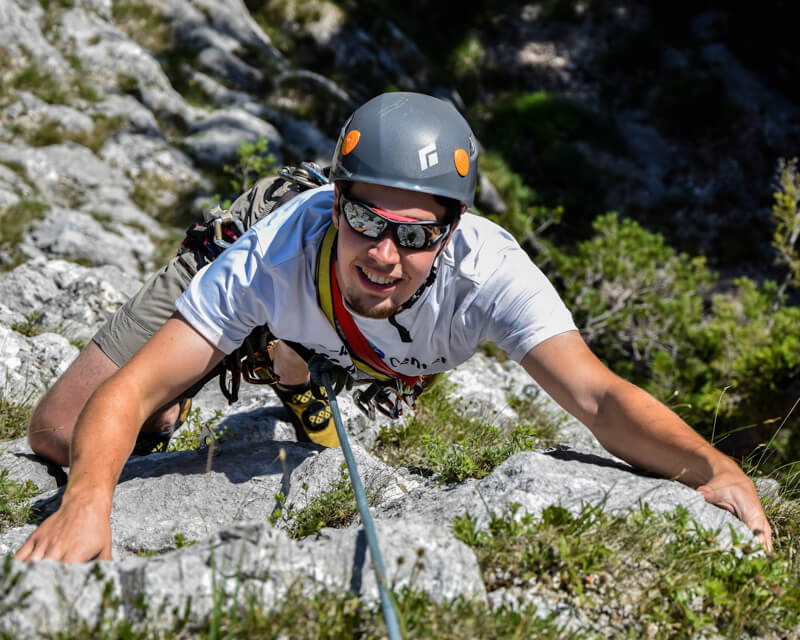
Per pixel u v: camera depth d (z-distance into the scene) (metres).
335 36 16.64
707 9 21.52
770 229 17.62
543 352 2.48
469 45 19.62
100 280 6.03
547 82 19.75
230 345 2.58
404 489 2.99
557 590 2.03
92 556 2.03
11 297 5.98
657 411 2.43
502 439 3.74
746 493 2.35
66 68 12.27
